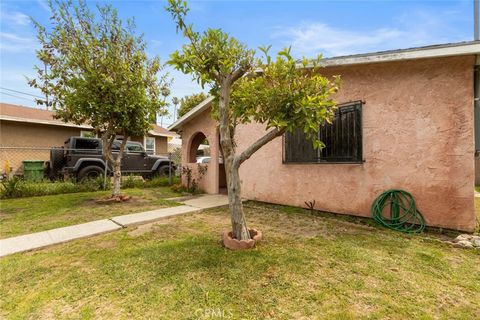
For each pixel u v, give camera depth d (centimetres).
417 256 306
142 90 651
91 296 228
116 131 679
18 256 320
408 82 431
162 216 498
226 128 348
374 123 467
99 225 441
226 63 320
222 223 462
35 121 1194
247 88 348
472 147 381
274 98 309
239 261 289
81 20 603
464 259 298
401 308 206
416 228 419
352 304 211
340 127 512
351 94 495
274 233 397
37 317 202
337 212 518
